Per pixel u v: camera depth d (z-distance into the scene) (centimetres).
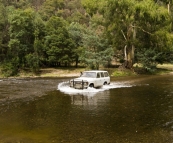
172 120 1027
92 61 4128
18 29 4697
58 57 4684
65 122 996
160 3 4844
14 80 3198
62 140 782
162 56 4416
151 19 3747
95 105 1348
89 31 4584
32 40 4919
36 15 5444
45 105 1359
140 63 4628
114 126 938
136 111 1197
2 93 1881
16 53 4738
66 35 4781
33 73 4316
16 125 959
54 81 2944
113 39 4209
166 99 1544
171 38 3888
